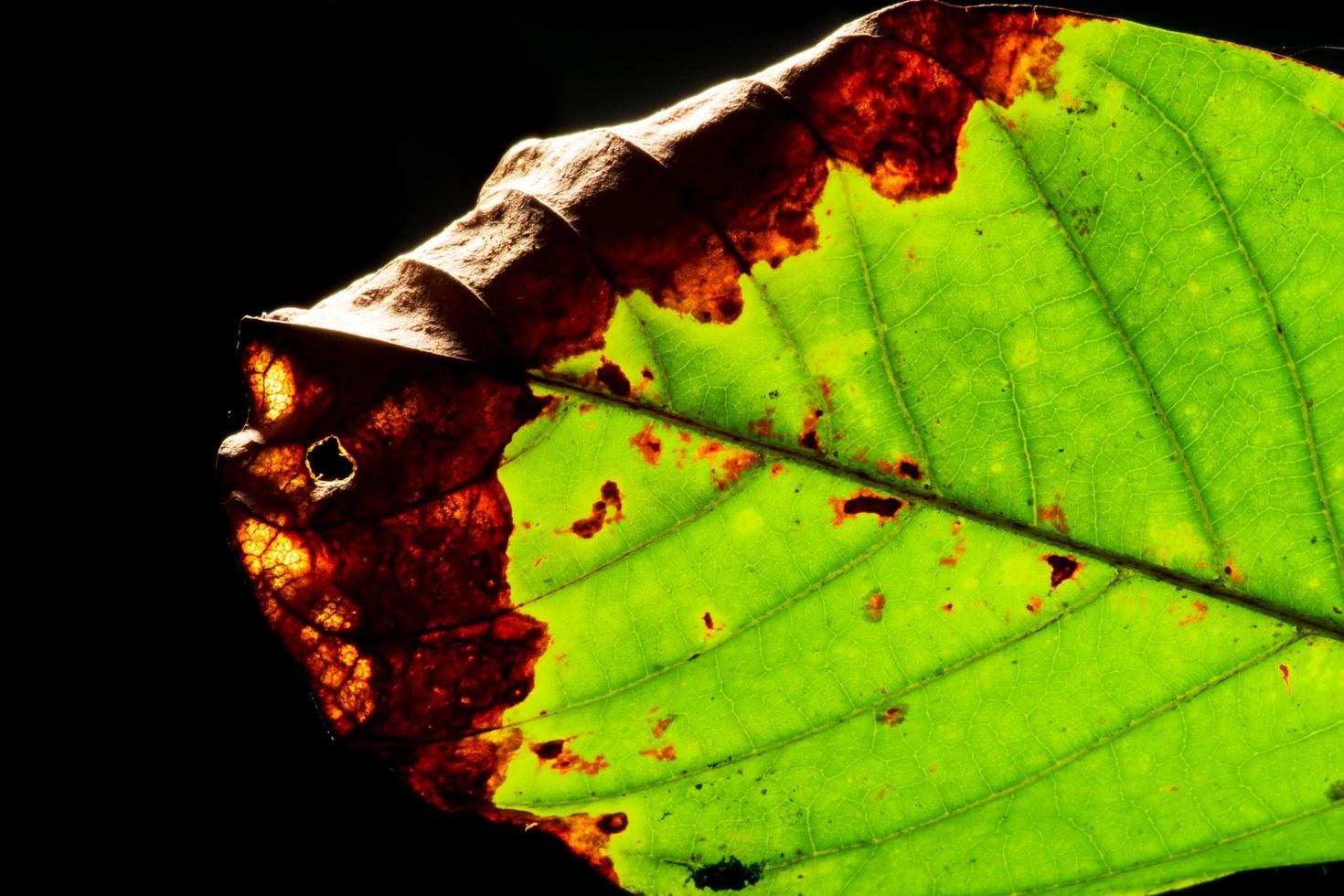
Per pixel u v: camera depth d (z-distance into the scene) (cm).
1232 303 40
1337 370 40
